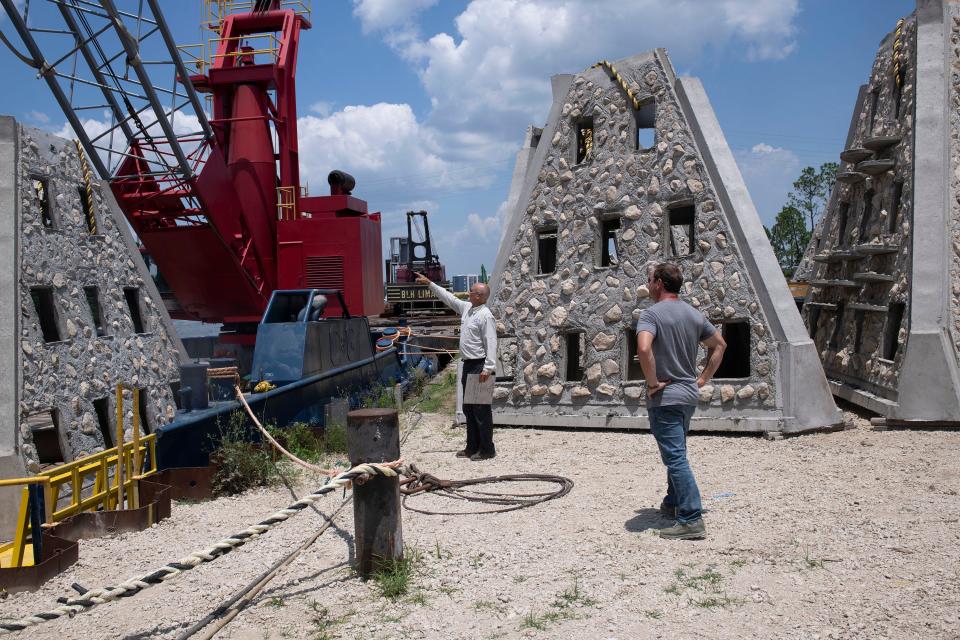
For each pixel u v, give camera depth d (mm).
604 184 11055
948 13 10180
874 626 3816
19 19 13914
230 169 19188
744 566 4801
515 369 11391
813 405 9297
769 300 9539
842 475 7070
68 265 8289
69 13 14633
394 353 17172
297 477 8625
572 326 10945
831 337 12562
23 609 4984
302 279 19609
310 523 6594
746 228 9852
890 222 10391
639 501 6582
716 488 6867
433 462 8859
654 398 5402
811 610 4066
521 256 11742
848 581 4434
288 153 20047
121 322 9125
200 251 18078
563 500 6797
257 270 19500
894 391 9508
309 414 11133
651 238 10523
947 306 9234
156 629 4441
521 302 11570
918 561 4672
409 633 4129
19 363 7141
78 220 8719
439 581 4863
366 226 20344
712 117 10477
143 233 17875
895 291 9922
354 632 4184
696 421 9719
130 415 8812
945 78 9867
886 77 11391
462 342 9086
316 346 11867
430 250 39344
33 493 5684
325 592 4793
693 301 10109
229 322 19844
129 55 15070
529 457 8891
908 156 9906
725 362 12773
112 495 7344
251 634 4254
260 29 20750
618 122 11086
